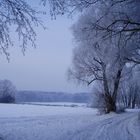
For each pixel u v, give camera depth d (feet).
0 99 354.13
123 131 66.28
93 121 94.73
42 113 147.33
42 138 51.62
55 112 162.09
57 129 67.21
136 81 156.76
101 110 141.59
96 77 140.46
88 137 54.19
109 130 67.92
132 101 269.64
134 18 43.57
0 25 32.58
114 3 41.73
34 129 66.18
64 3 32.53
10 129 64.39
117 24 44.34
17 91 384.68
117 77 122.42
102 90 143.54
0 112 143.95
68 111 177.88
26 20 32.76
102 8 43.78
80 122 89.86
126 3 42.73
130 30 43.83
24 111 162.09
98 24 45.34
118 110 154.40
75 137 53.57
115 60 52.29
